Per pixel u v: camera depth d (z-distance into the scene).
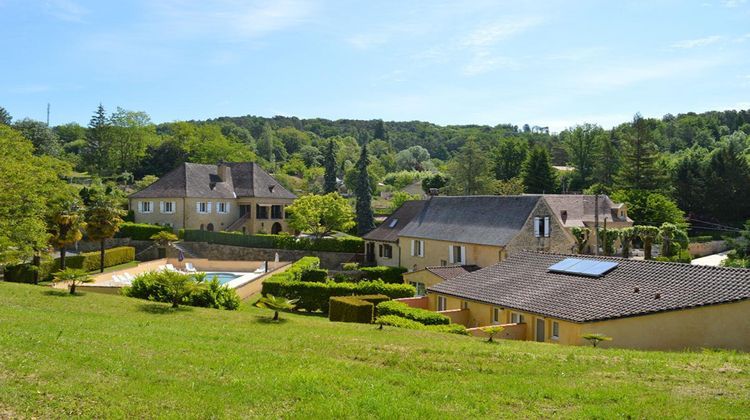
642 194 80.88
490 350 18.39
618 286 25.52
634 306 23.05
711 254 77.25
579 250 62.66
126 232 64.94
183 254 62.16
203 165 78.25
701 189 91.12
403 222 61.03
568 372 15.94
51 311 21.70
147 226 65.19
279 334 20.28
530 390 13.89
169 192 72.25
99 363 13.84
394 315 28.28
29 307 22.11
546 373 15.86
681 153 128.62
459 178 99.50
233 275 55.50
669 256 59.19
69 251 62.59
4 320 18.09
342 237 69.38
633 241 75.38
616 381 15.05
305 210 66.12
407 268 55.94
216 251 66.12
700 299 22.88
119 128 110.62
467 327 30.11
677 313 22.69
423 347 18.48
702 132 155.88
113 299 26.47
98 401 11.42
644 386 14.49
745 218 91.00
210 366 14.68
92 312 22.66
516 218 47.38
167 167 108.62
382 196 131.75
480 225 50.06
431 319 27.38
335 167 96.62
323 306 37.72
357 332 21.78
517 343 21.17
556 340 24.14
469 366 16.30
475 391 13.88
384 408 12.07
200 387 12.87
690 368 16.45
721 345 22.84
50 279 45.91
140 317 22.48
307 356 16.67
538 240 46.75
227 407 11.81
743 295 22.72
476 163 99.25
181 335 18.73
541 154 102.44
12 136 46.41
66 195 46.09
